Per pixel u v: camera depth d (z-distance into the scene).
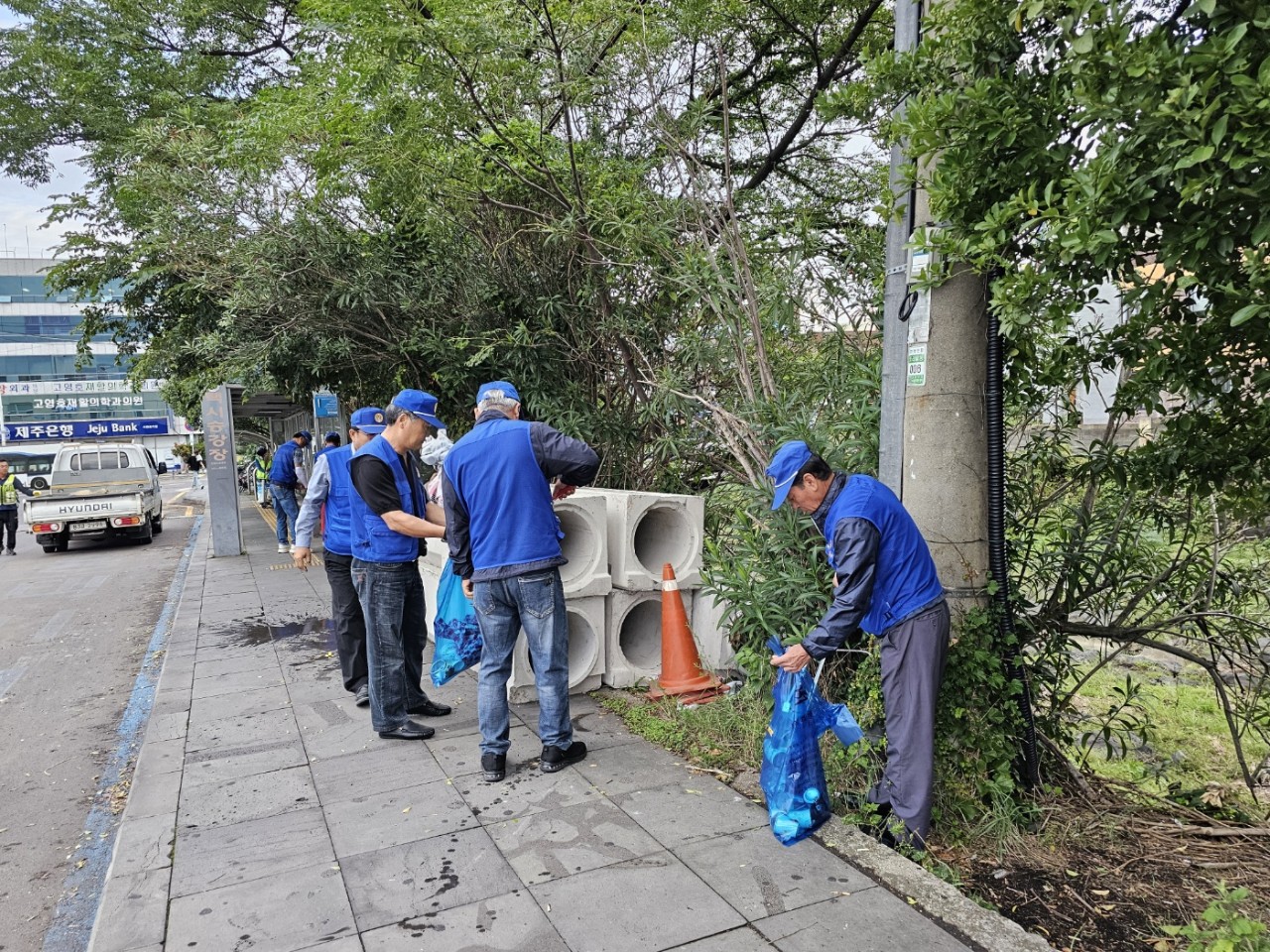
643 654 5.40
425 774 4.00
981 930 2.64
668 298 6.66
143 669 7.16
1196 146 2.09
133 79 12.52
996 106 2.79
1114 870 3.18
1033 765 3.67
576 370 8.02
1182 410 3.71
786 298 5.19
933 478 3.46
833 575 3.81
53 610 9.97
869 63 3.16
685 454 6.74
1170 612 4.13
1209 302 2.90
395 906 2.88
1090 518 3.96
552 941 2.65
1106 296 3.89
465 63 5.80
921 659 3.10
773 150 8.27
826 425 4.34
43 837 4.06
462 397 9.25
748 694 4.51
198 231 8.89
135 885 3.07
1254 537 3.94
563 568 4.95
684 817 3.46
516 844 3.28
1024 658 3.66
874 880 2.95
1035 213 2.57
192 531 19.42
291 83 9.80
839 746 3.75
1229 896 2.56
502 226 7.61
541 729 3.97
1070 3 2.23
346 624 5.14
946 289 3.38
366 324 9.08
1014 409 4.01
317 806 3.69
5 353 66.62
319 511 5.29
